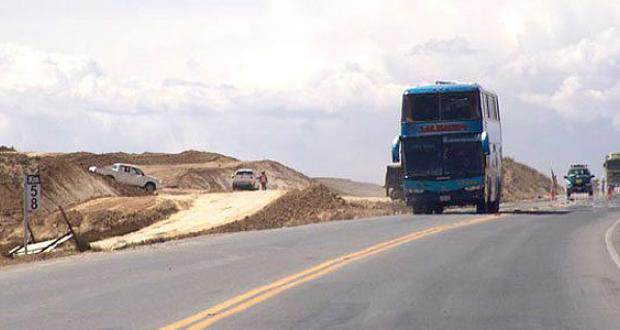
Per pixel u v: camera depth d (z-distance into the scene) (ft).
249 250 116.26
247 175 430.20
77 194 331.77
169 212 275.18
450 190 205.46
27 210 129.59
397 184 322.55
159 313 63.87
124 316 62.90
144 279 85.20
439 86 206.28
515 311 63.62
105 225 253.44
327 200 264.11
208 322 59.41
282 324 58.59
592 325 57.67
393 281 81.10
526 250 110.93
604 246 116.37
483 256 103.65
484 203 211.00
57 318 62.59
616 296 70.95
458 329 56.44
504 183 433.07
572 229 148.77
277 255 108.68
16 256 118.52
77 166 351.87
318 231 151.94
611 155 407.03
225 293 74.13
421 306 66.18
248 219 232.32
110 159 567.59
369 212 244.01
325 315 62.23
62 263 103.76
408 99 207.31
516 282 79.87
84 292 76.38
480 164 204.13
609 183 406.21
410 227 156.46
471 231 144.46
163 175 519.60
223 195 297.12
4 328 58.75
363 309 64.90
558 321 59.31
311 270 90.63
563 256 103.19
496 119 225.56
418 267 92.48
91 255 115.34
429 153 206.28
